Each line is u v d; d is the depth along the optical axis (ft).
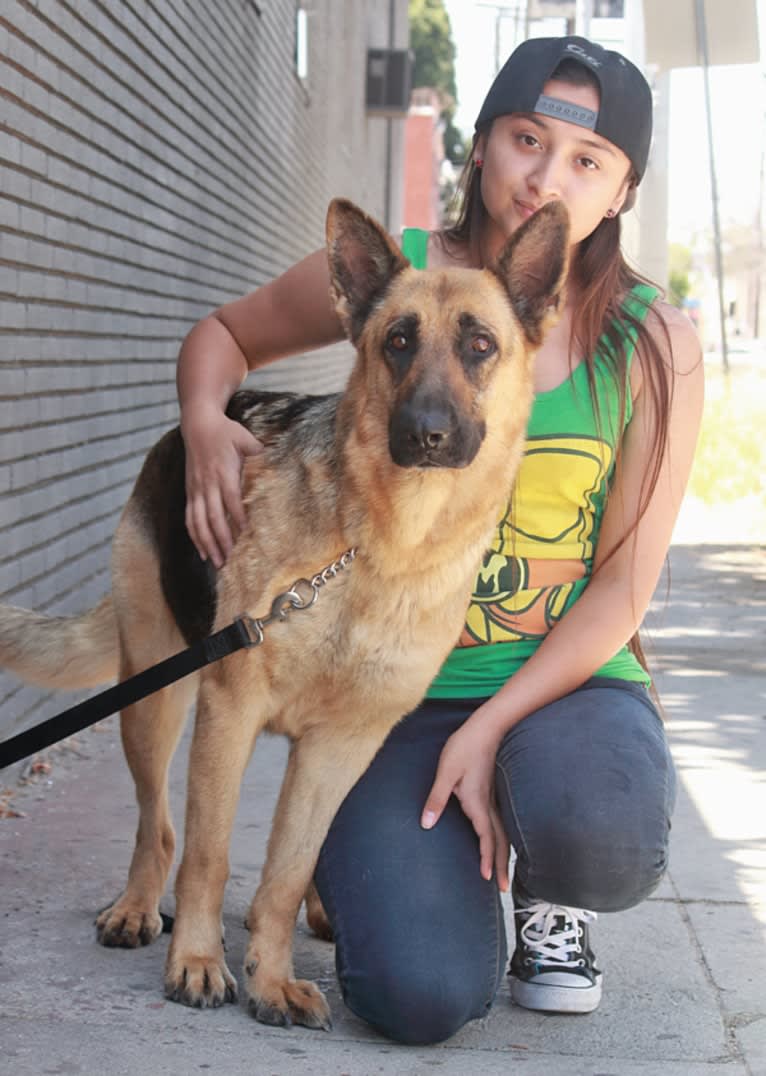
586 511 10.94
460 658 11.10
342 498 10.11
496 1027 10.28
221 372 11.81
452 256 11.99
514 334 10.49
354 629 10.06
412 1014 9.57
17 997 10.28
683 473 10.96
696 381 11.00
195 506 10.78
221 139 31.99
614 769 9.82
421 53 220.43
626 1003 10.77
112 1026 9.87
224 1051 9.58
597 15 72.79
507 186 11.10
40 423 17.01
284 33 43.70
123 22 21.22
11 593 15.81
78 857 13.44
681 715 19.90
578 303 11.02
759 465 46.85
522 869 10.00
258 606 10.19
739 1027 10.37
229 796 10.31
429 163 168.45
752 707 20.44
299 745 10.63
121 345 21.83
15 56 15.53
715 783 16.78
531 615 10.93
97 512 20.30
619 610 10.64
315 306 11.78
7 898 12.29
